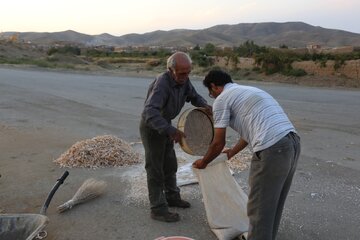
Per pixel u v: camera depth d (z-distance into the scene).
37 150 7.59
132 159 6.75
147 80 24.27
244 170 6.44
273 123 3.46
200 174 4.40
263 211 3.53
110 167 6.52
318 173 6.46
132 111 12.36
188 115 4.24
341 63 25.25
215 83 3.79
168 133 4.11
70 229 4.48
